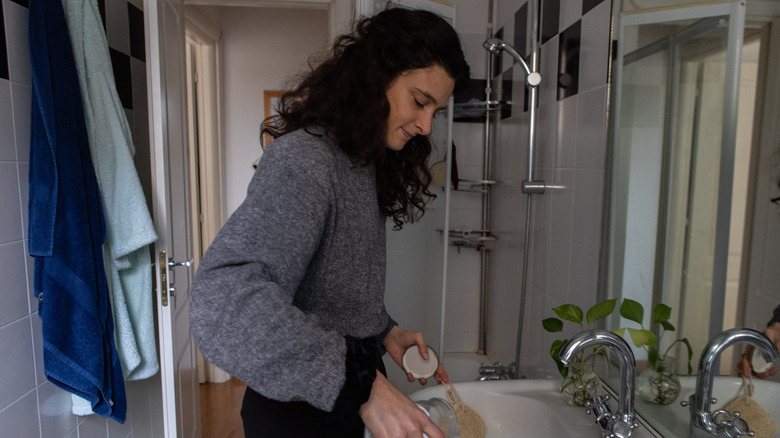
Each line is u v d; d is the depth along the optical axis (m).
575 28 1.43
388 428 0.61
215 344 0.55
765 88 0.69
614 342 0.79
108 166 1.37
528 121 1.75
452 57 0.75
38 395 1.26
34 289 1.22
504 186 2.23
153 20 1.42
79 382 1.25
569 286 1.47
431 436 0.61
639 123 1.07
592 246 1.30
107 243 1.38
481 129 2.43
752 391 0.70
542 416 1.03
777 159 0.66
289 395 0.56
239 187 3.08
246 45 3.01
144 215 1.41
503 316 2.24
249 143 3.06
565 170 1.51
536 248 1.79
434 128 2.00
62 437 1.35
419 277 2.10
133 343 1.44
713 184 0.81
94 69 1.35
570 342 0.79
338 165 0.73
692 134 0.88
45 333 1.19
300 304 0.74
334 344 0.59
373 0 1.74
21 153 1.23
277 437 0.81
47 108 1.17
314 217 0.65
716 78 0.81
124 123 1.44
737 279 0.75
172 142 1.64
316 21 3.04
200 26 2.61
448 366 2.49
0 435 1.13
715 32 0.82
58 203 1.20
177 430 1.62
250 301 0.55
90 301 1.24
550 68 1.66
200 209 2.94
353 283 0.76
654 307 1.01
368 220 0.78
